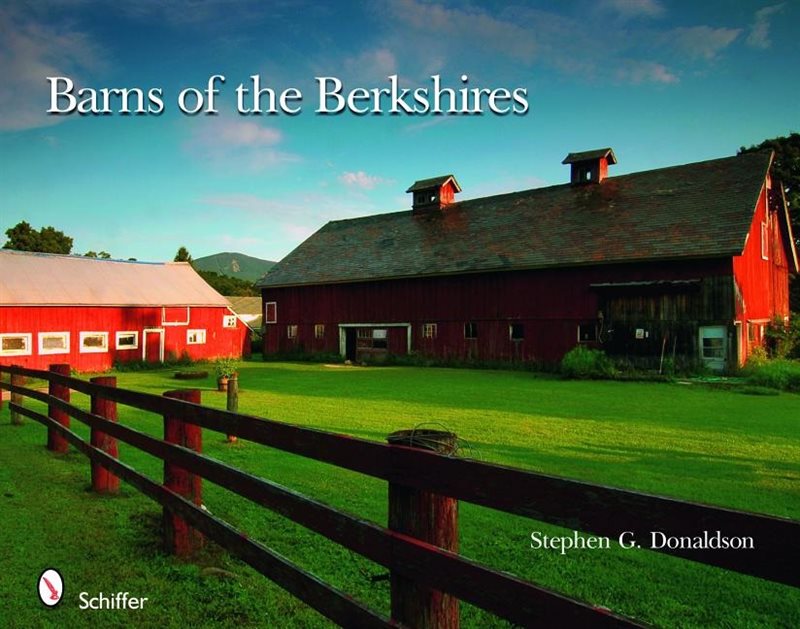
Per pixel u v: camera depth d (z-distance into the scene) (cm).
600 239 2311
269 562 272
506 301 2502
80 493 570
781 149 3656
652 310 2069
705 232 2042
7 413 1130
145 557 414
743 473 667
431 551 187
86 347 2648
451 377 2047
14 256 2798
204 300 3164
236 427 317
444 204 3353
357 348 3061
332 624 324
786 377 1620
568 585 384
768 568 118
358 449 225
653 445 827
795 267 2953
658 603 359
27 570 394
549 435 901
